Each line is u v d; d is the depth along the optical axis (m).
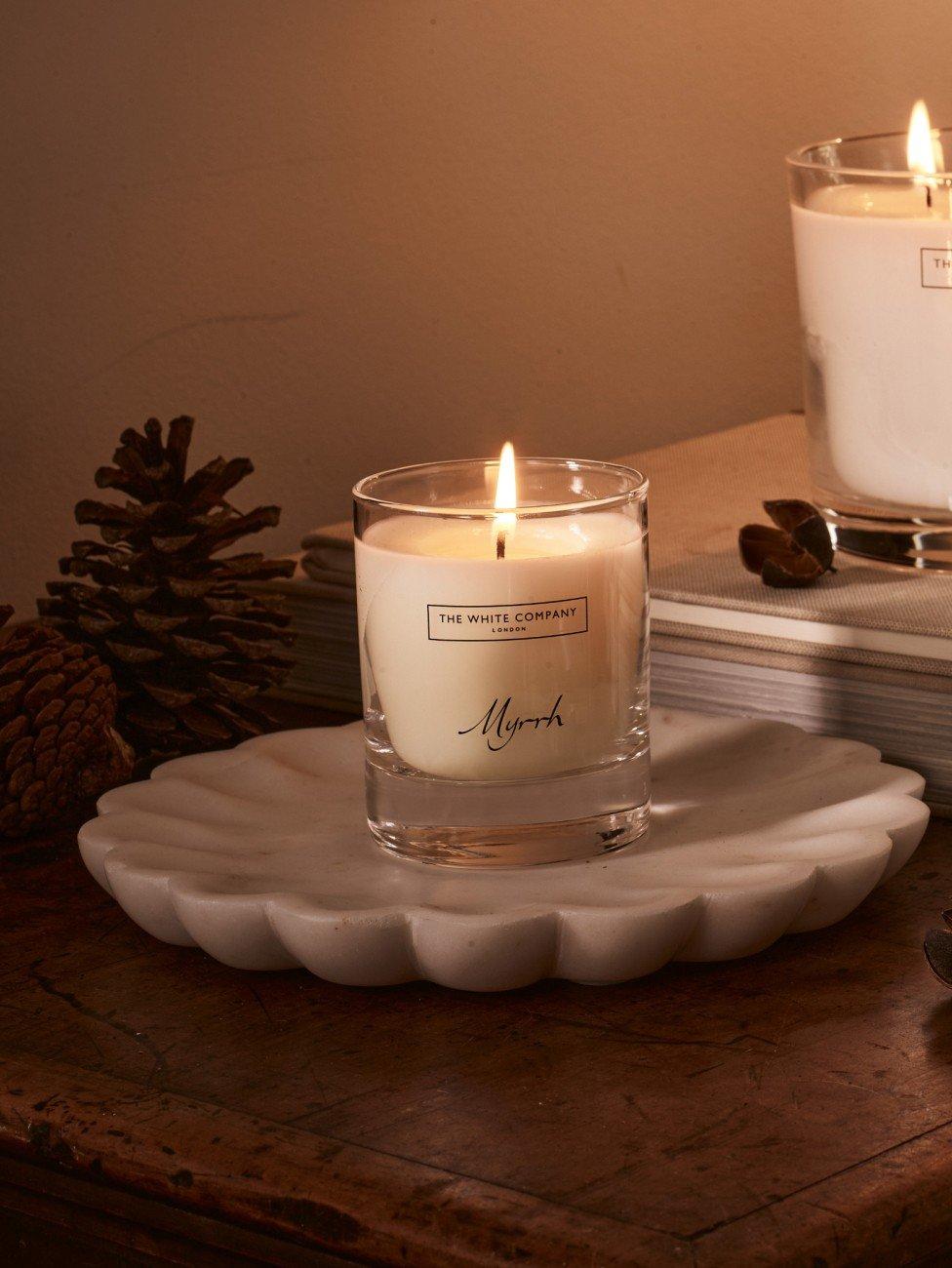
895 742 0.64
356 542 0.57
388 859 0.55
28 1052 0.48
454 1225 0.39
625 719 0.55
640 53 1.13
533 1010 0.50
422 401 1.05
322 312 0.99
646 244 1.16
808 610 0.65
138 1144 0.43
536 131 1.08
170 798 0.61
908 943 0.53
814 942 0.54
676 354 1.19
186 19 0.90
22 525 0.88
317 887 0.53
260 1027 0.49
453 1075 0.46
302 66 0.96
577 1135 0.42
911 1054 0.46
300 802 0.62
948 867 0.60
